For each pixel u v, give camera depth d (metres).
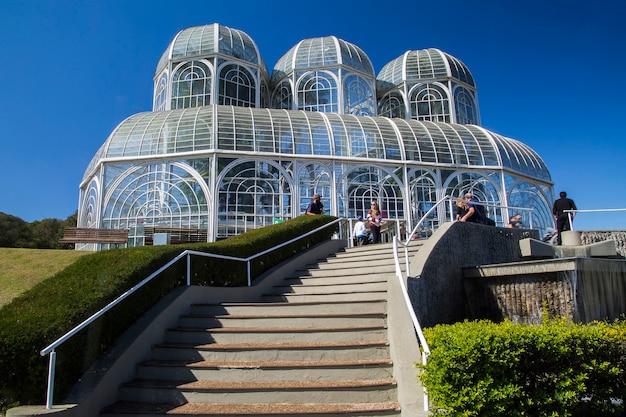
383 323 7.04
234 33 32.78
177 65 31.27
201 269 8.97
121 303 6.66
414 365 5.24
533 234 12.70
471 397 4.48
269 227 12.76
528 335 4.89
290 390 5.70
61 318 5.54
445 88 34.62
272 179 21.41
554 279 8.20
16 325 5.32
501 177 24.53
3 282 11.66
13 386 5.02
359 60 34.16
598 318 8.12
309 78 33.19
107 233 19.14
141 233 20.72
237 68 31.92
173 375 6.28
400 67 35.72
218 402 5.73
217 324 7.60
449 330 5.28
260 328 7.15
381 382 5.73
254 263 10.77
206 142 21.20
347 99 32.91
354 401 5.64
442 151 24.11
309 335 6.88
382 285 8.79
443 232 9.52
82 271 7.05
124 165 21.48
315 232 13.81
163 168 21.23
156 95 33.22
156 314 7.13
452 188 23.77
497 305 9.12
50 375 4.89
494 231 11.38
